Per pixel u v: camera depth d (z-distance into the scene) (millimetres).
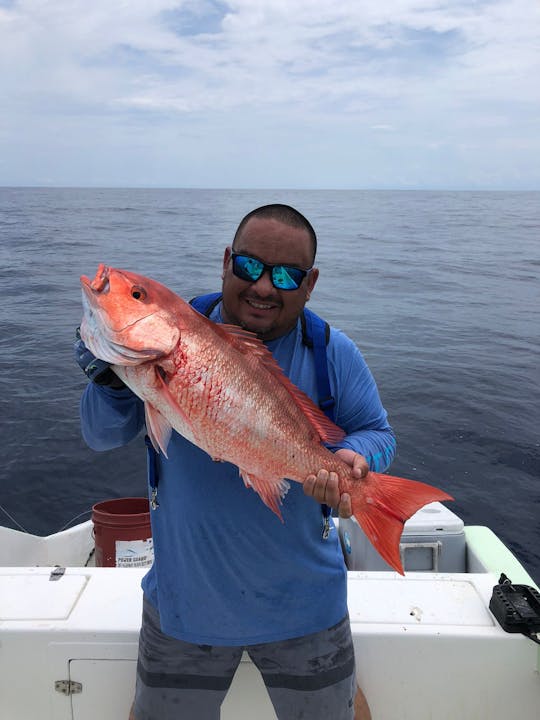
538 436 7652
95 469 6707
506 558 3055
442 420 8156
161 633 2057
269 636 2021
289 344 2086
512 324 14680
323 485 1856
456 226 55531
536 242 39969
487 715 2377
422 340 12883
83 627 2311
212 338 1827
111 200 111062
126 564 3496
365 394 2166
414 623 2377
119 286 1729
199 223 52906
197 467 1984
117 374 1828
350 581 2645
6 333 12695
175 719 2076
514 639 2314
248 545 1982
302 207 91500
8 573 2646
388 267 25781
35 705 2357
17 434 7508
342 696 2072
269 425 1872
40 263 24734
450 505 6047
